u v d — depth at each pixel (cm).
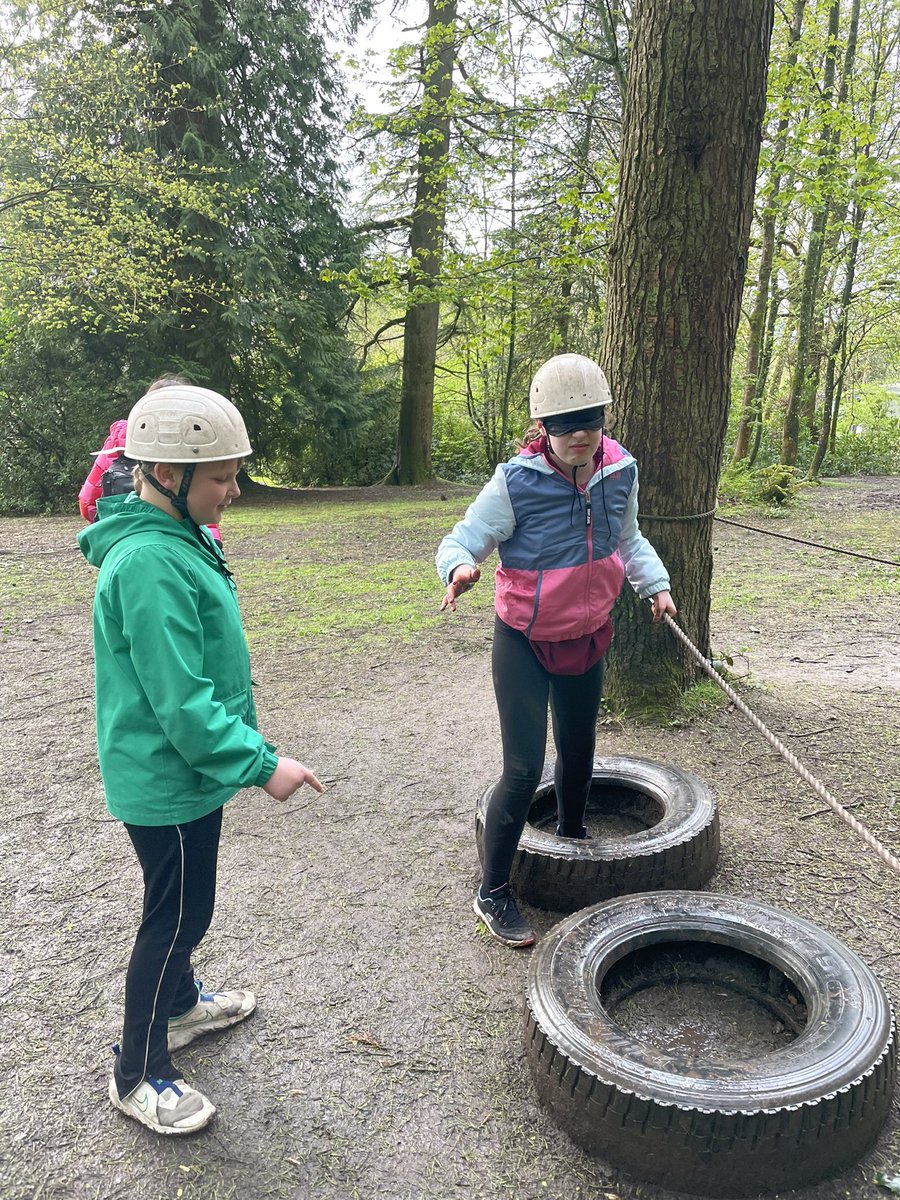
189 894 203
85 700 550
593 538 260
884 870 321
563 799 314
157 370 1739
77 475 1727
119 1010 254
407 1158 202
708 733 450
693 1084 190
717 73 399
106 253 1468
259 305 1747
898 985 254
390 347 3092
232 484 196
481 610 788
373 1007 254
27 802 399
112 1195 193
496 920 286
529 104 1127
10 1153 204
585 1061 200
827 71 1448
